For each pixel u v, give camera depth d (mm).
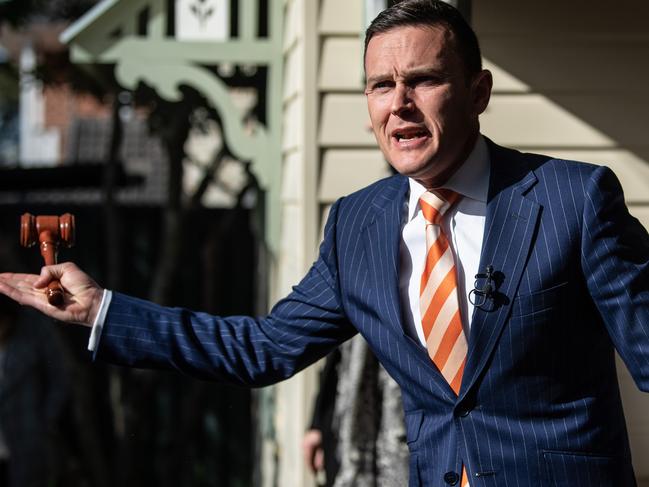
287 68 5262
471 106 2406
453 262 2371
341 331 2615
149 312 2578
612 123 4547
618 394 2379
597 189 2301
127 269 7953
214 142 12375
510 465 2250
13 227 8125
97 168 8180
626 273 2244
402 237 2473
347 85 4668
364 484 3672
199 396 7324
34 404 6535
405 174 2367
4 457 6473
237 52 5367
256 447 6590
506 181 2379
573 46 4551
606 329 2326
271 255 5512
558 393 2262
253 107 6688
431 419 2383
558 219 2289
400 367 2400
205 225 7871
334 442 3859
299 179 4703
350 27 4672
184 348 2568
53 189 8242
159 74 5328
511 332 2250
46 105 15555
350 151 4664
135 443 7355
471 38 2393
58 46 7566
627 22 4543
